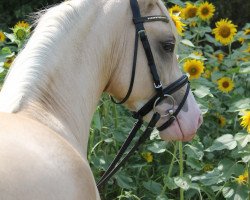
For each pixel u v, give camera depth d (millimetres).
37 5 7988
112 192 4152
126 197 3844
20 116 2016
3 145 1777
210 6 4922
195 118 2703
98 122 3633
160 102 2625
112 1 2471
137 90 2555
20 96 2131
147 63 2525
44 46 2260
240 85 4820
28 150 1817
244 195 3650
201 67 4078
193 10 4965
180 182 3602
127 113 4520
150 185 3900
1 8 8102
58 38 2301
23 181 1717
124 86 2535
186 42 4133
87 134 2439
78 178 1936
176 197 4152
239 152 3635
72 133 2307
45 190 1765
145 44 2500
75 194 1883
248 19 8219
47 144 1911
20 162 1753
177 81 2621
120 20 2463
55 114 2238
